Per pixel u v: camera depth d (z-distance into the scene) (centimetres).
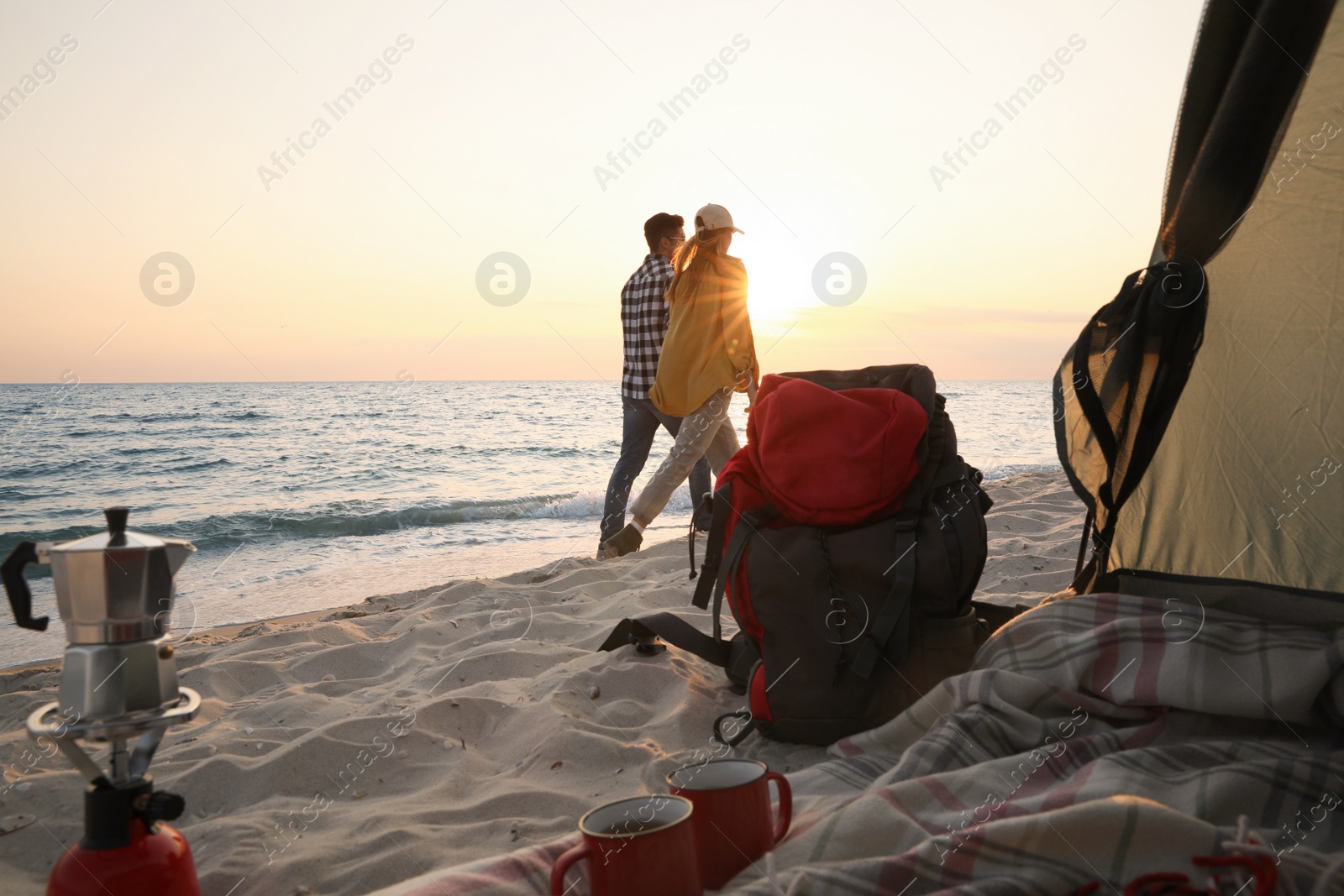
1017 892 135
